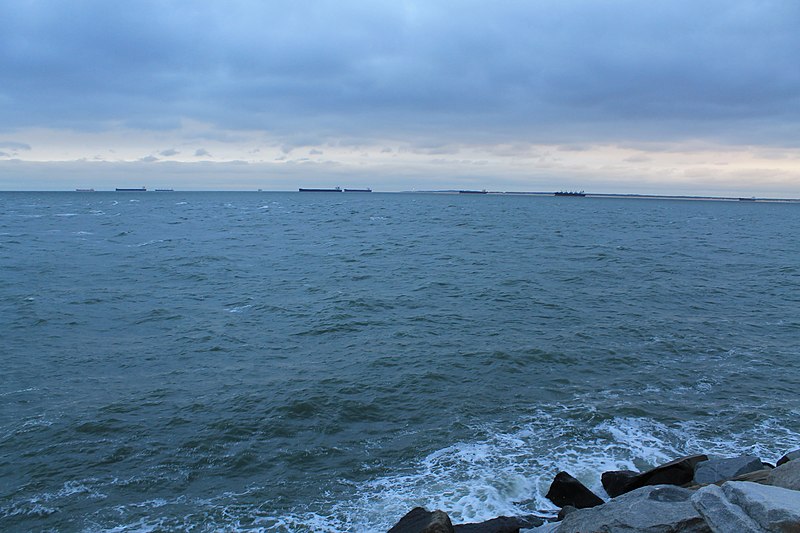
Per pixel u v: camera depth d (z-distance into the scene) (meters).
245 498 10.39
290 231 71.94
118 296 28.77
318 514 9.84
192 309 25.97
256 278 34.88
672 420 13.71
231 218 97.00
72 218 90.62
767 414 14.05
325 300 27.61
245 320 23.83
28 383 16.19
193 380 16.47
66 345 20.09
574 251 50.00
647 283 33.22
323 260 43.31
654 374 17.00
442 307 26.03
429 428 13.27
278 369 17.44
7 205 138.00
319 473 11.27
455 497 10.29
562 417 13.84
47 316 24.19
